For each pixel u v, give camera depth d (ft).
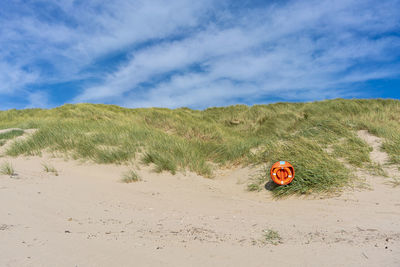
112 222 14.24
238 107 68.69
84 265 8.58
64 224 13.57
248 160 29.14
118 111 70.03
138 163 28.35
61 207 16.55
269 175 23.76
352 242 10.80
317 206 17.65
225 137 40.75
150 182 24.03
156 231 12.71
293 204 18.62
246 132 49.34
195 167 27.58
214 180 25.99
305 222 14.55
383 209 16.24
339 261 8.77
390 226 13.20
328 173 21.04
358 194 19.04
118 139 33.30
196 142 36.22
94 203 18.02
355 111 43.04
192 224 14.06
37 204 16.58
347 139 27.78
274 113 53.31
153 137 34.45
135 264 8.70
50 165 28.30
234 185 24.54
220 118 60.13
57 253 9.49
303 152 25.40
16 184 20.83
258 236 12.02
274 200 20.06
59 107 70.28
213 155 32.58
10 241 10.55
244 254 9.63
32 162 29.58
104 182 23.73
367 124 30.50
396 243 10.46
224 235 12.17
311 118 38.42
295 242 11.07
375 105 46.52
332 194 19.44
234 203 19.25
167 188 22.70
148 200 19.39
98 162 28.89
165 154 28.96
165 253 9.72
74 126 40.40
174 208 17.66
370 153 25.34
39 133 37.40
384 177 21.31
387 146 25.39
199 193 21.79
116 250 9.89
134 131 36.63
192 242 11.08
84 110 60.08
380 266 8.26
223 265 8.68
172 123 46.29
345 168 22.57
